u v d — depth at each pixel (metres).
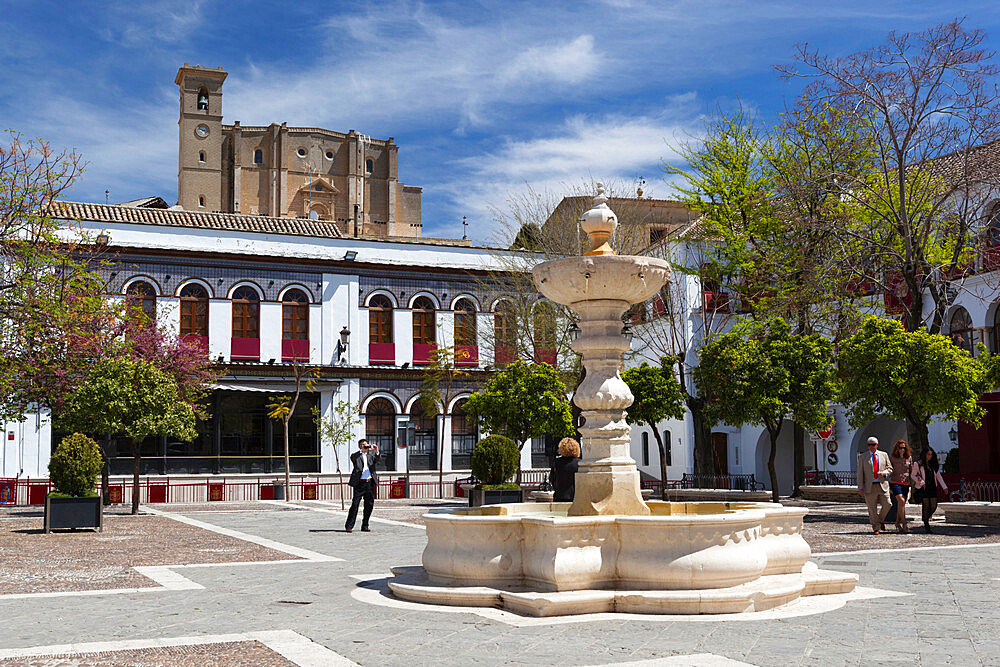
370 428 37.09
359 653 6.62
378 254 37.59
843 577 9.42
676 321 35.69
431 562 9.38
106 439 27.22
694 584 8.43
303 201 90.88
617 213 34.44
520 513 11.09
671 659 6.33
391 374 37.28
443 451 36.47
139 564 12.73
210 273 34.97
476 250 39.22
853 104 25.20
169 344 30.53
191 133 88.44
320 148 92.00
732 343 23.48
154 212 35.97
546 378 26.38
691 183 31.28
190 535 17.66
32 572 11.80
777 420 23.42
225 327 35.03
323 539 16.80
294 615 8.28
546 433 26.52
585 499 9.67
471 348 38.66
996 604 8.67
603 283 9.82
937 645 6.79
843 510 23.14
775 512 9.52
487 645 6.88
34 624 7.88
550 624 7.69
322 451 36.12
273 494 34.09
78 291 21.23
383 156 96.25
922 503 17.67
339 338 36.72
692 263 36.53
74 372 23.28
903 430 35.25
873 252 26.47
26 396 23.59
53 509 18.31
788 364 22.86
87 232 32.41
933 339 20.17
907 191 26.48
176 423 23.83
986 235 28.14
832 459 35.41
